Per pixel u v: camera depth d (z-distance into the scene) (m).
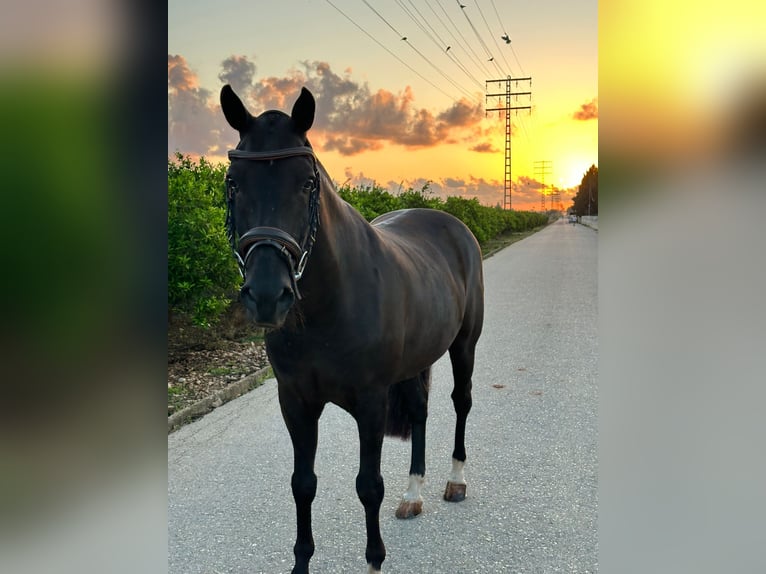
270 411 4.43
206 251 5.21
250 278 1.72
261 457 3.64
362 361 2.16
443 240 3.33
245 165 1.82
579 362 5.62
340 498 3.13
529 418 4.17
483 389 4.86
